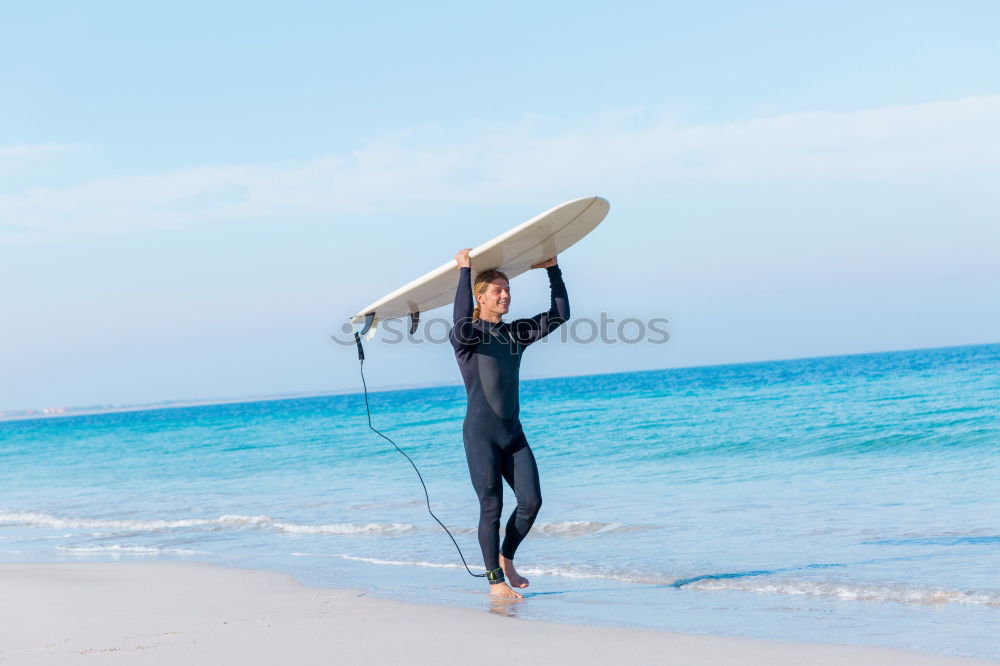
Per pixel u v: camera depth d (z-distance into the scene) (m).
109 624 4.83
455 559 7.28
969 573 5.66
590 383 91.44
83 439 49.50
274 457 23.86
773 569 6.15
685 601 5.24
